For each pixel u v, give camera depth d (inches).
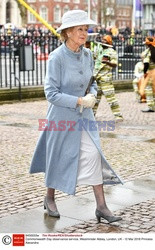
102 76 443.5
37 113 521.3
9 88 618.2
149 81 525.7
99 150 195.5
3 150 343.9
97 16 3196.4
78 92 197.8
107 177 201.0
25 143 368.8
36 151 206.8
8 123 457.1
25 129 426.9
